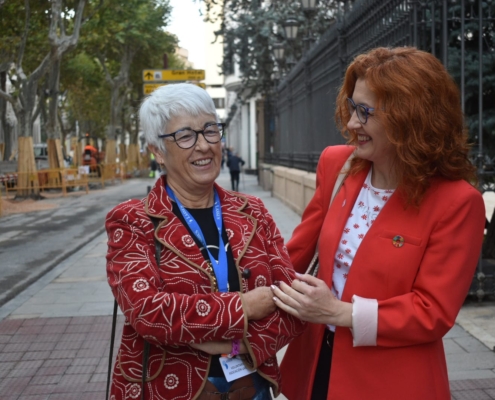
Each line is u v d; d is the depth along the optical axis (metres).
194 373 1.95
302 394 2.31
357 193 2.20
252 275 2.04
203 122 2.07
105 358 4.94
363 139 2.07
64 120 51.38
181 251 1.98
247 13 17.36
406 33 5.93
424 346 2.03
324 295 1.94
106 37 26.92
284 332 1.99
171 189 2.14
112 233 2.00
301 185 13.34
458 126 2.00
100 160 36.53
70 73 31.59
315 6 12.54
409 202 2.00
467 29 6.15
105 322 5.96
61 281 7.89
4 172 24.31
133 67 36.94
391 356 2.02
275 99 20.12
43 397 4.19
